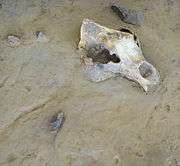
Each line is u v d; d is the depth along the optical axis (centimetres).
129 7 77
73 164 58
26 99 63
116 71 67
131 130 62
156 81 66
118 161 59
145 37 73
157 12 77
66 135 60
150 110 64
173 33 75
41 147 59
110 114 63
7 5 75
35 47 70
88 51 69
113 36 68
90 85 66
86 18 75
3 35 71
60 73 67
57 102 64
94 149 59
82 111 63
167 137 62
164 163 59
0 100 63
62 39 71
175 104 65
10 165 57
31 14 74
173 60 71
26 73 66
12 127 60
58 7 76
